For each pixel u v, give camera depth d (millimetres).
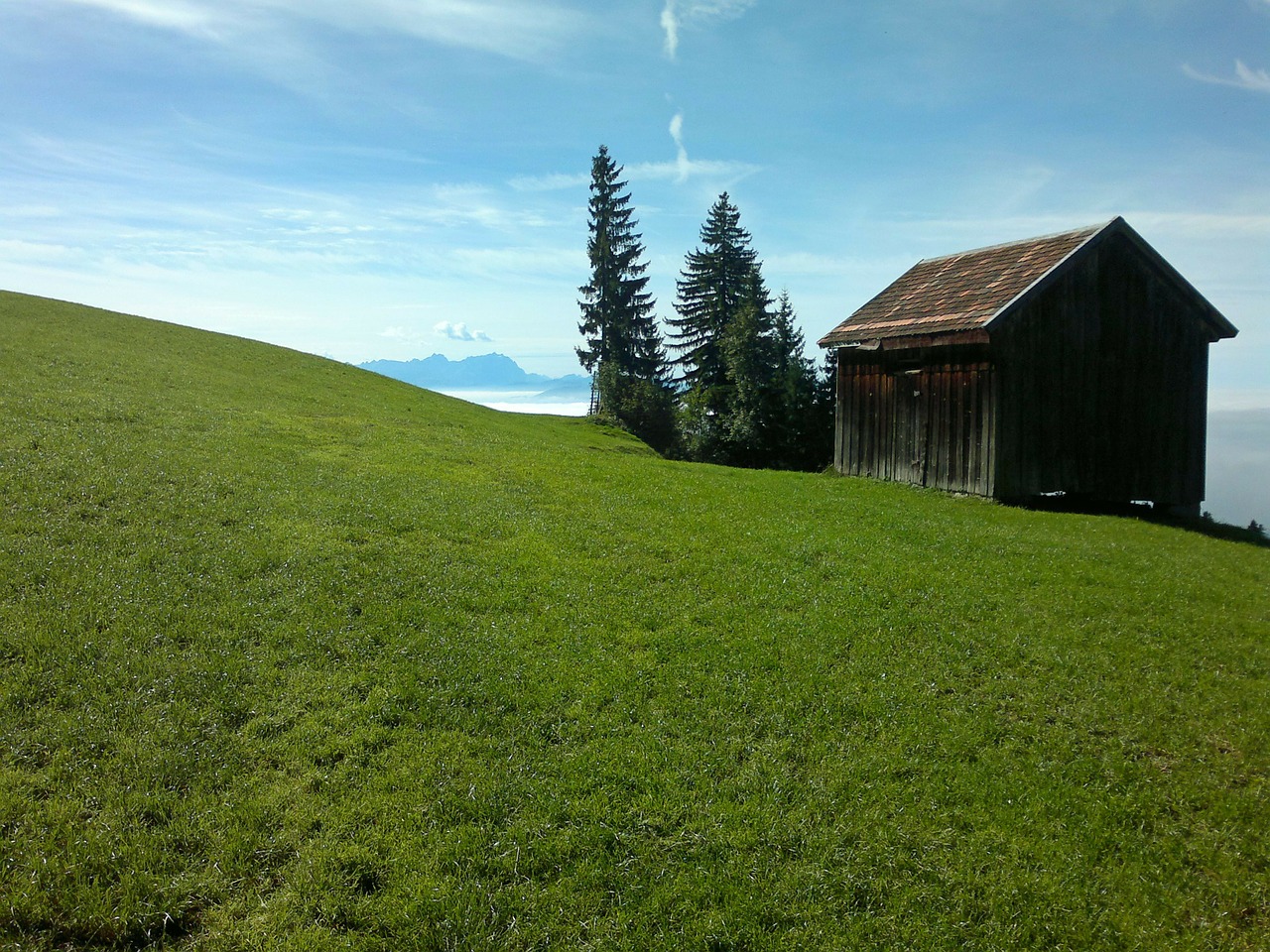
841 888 6781
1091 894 6867
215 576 11469
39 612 9742
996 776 8430
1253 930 6641
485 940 6004
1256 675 11266
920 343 24250
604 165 80438
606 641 11039
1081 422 24109
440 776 7863
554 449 26875
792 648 11094
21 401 18844
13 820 6684
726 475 25859
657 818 7484
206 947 5809
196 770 7559
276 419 23375
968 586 13969
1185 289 25500
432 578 12508
